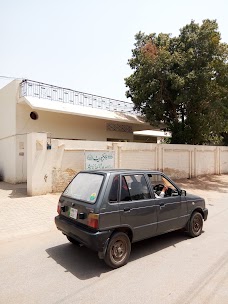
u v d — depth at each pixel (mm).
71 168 11000
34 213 7730
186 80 14992
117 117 17141
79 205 4285
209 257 4559
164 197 5090
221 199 11102
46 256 4621
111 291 3416
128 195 4453
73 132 16266
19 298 3256
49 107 13344
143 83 16453
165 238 5602
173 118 18547
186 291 3410
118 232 4188
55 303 3145
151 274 3906
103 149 12086
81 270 4055
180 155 16547
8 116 14672
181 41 16812
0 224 6645
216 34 15055
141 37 18375
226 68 15203
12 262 4355
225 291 3412
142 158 14055
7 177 14789
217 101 15445
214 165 19797
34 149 9938
